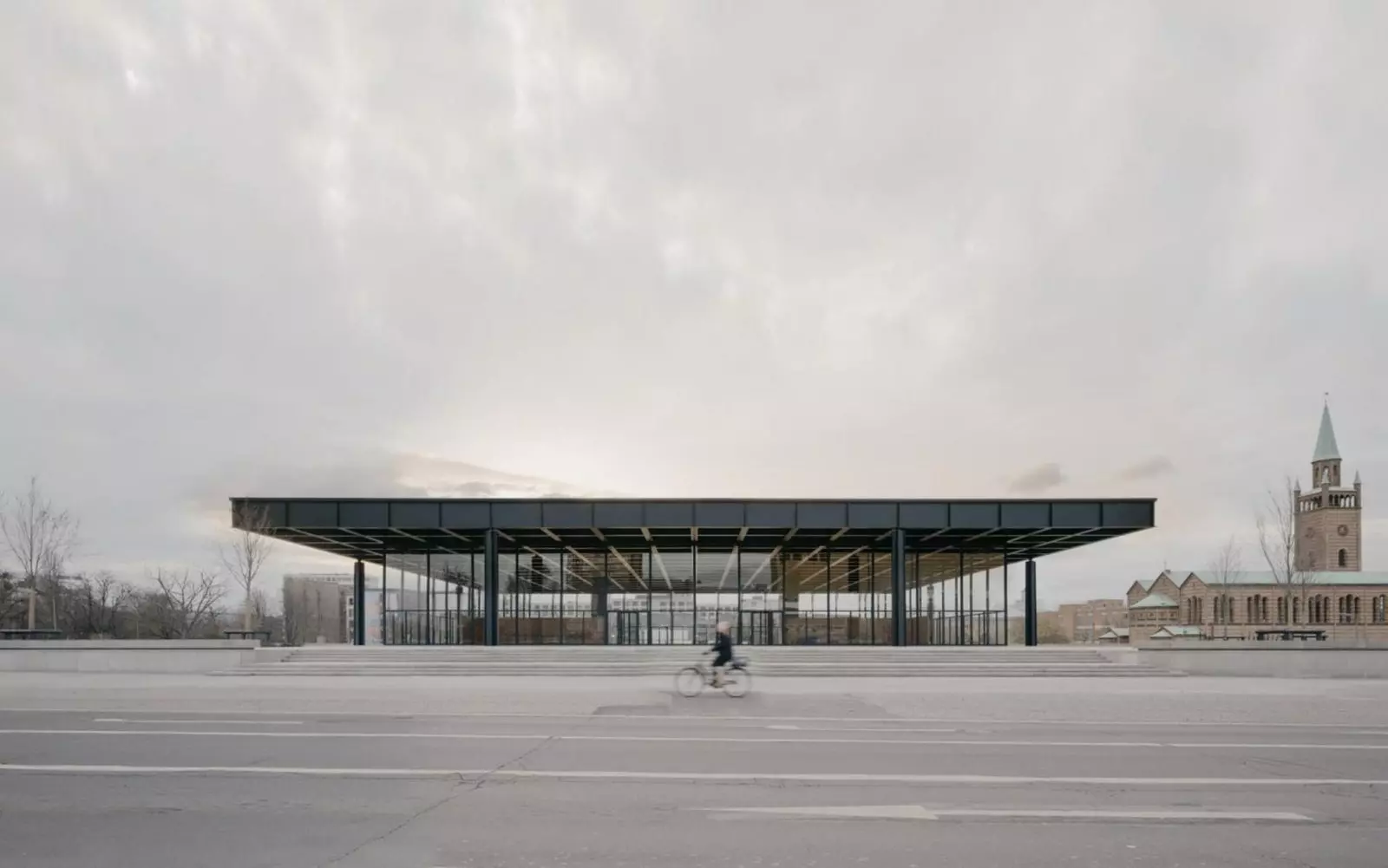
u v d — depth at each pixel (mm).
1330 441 134125
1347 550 131625
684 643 39250
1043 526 33562
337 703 18922
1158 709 18188
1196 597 114500
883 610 42062
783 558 48281
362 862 7152
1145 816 8812
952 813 8883
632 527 34281
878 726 15602
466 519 33688
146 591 56469
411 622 41938
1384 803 9484
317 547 43375
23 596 48250
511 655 28297
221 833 8000
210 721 15961
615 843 7715
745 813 8820
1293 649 27766
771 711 17797
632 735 14172
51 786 10016
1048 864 7262
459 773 10797
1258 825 8531
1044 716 17234
